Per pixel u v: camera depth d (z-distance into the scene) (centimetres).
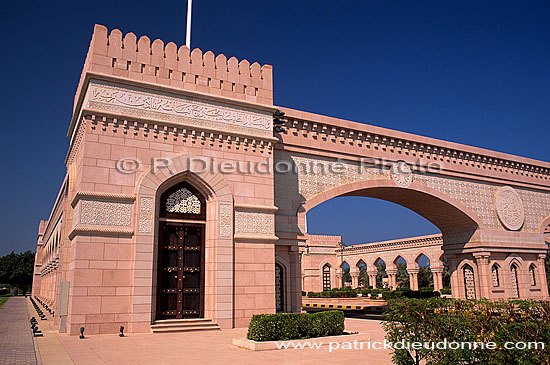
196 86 1489
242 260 1441
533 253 2353
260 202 1517
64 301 1283
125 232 1280
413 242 3884
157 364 782
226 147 1494
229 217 1441
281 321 1023
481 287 2138
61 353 905
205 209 1466
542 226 2431
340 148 1845
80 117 1361
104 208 1271
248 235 1459
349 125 1873
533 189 2470
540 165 2495
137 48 1420
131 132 1347
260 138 1556
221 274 1386
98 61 1352
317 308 3181
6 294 6512
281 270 1634
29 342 1105
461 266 2275
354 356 863
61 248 1480
